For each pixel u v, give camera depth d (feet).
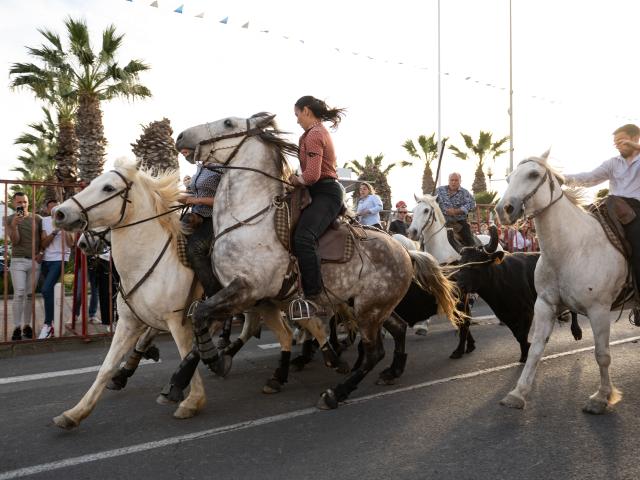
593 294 13.93
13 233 23.56
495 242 19.88
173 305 14.01
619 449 11.68
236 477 10.64
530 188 13.83
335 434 12.94
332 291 14.83
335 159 14.76
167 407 15.31
